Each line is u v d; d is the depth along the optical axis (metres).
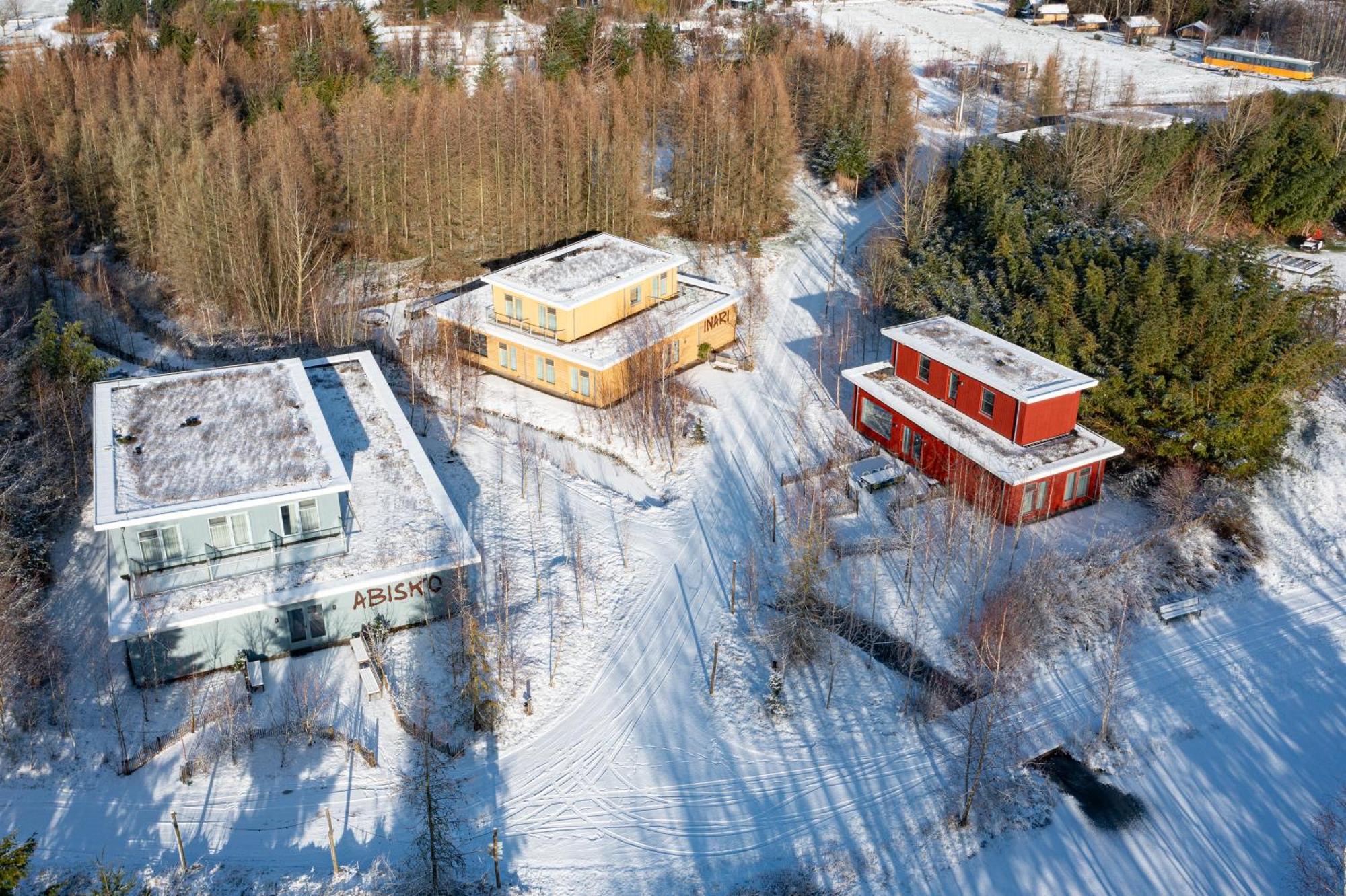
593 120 72.31
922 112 97.81
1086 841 33.50
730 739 36.91
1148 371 49.62
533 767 35.47
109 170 72.69
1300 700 38.88
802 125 88.12
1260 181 71.12
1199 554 45.06
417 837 31.92
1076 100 93.50
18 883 28.97
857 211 80.38
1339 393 53.59
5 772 34.16
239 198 61.91
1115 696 38.59
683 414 54.81
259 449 40.81
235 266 62.88
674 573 44.22
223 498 37.69
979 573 43.06
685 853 32.78
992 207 68.31
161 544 37.69
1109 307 52.53
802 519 45.97
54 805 33.16
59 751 34.81
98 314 65.38
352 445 45.69
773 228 77.25
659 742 36.69
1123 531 45.88
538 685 38.44
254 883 30.78
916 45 120.38
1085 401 49.84
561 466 51.31
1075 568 42.78
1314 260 66.62
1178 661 40.44
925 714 37.38
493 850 30.73
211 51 92.88
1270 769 36.03
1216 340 49.41
